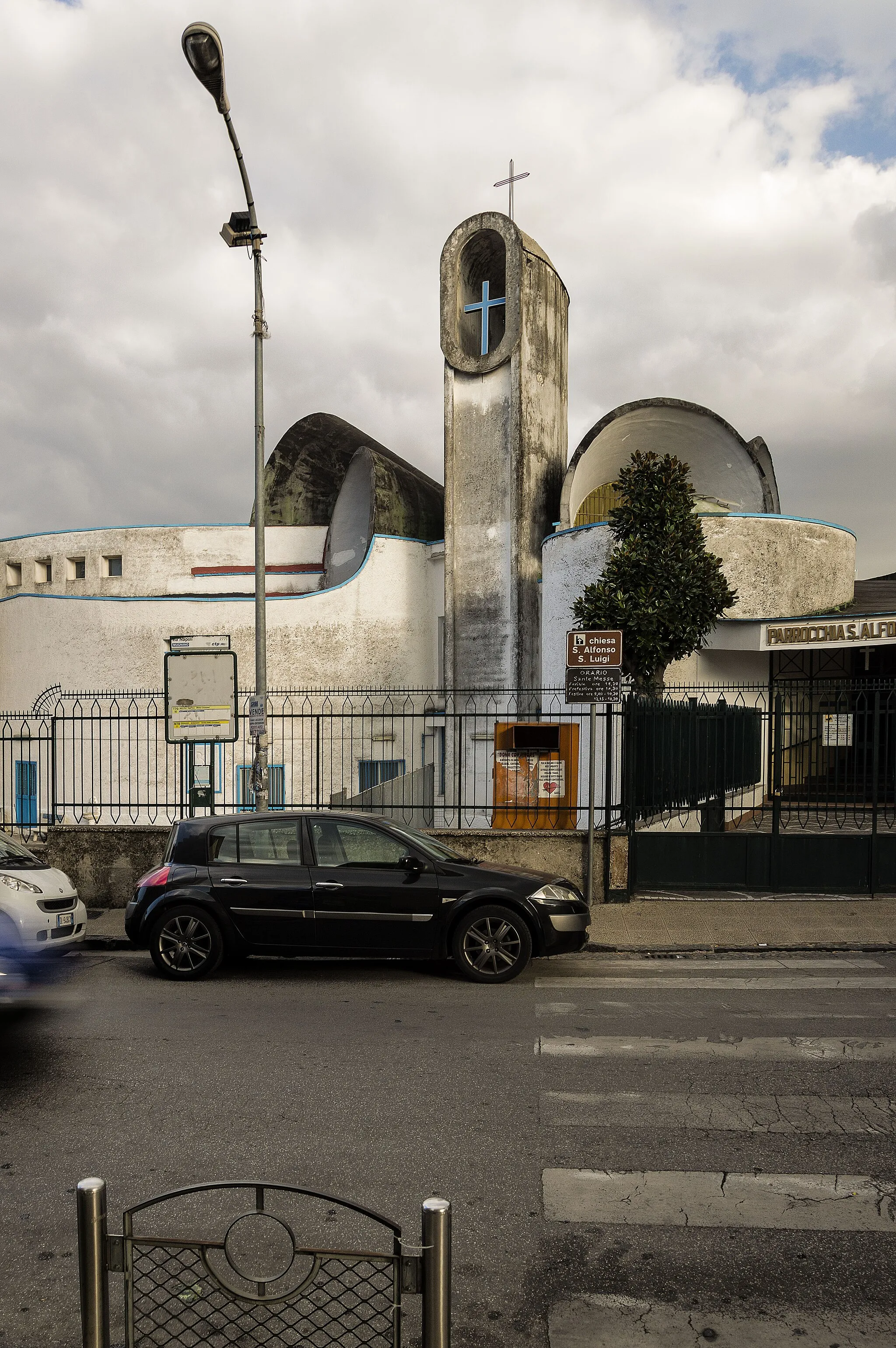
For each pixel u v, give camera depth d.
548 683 22.20
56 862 12.35
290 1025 7.14
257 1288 2.41
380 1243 3.94
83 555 32.28
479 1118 5.30
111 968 9.29
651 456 16.31
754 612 18.98
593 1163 4.74
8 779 27.34
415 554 27.27
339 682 26.31
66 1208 4.27
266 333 12.94
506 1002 7.83
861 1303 3.59
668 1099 5.60
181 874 8.84
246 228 12.66
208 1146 4.92
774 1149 4.91
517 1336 3.39
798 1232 4.09
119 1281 3.69
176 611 26.64
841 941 9.97
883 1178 4.59
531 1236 4.05
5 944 8.31
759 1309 3.55
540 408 25.12
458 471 25.27
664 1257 3.90
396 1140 5.00
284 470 36.12
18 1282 3.70
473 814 23.91
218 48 10.53
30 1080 5.93
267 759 12.94
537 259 25.11
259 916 8.66
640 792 12.64
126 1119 5.29
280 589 30.23
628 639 15.50
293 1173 4.61
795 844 12.17
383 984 8.48
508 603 24.42
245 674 26.30
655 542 15.72
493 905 8.55
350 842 8.87
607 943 9.95
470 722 24.41
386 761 25.53
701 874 12.23
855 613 18.31
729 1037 6.80
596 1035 6.87
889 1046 6.59
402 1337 3.20
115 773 26.14
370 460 28.42
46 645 28.12
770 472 24.23
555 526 24.20
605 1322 3.48
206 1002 7.86
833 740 12.36
